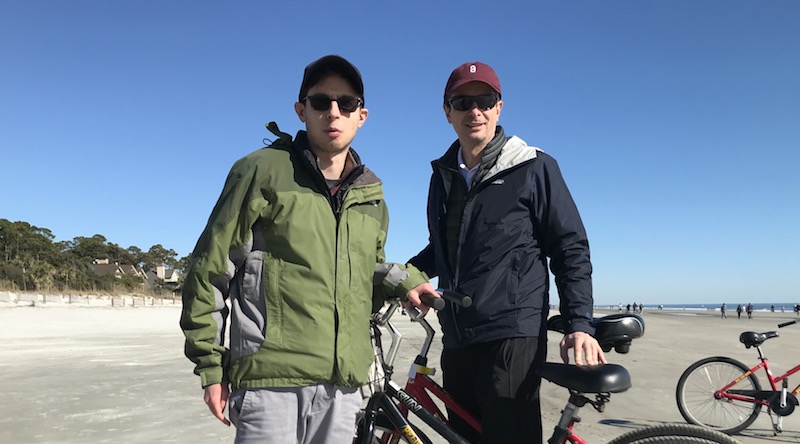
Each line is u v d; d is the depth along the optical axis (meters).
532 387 2.24
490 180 2.41
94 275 43.34
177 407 5.02
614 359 9.74
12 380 6.54
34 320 17.89
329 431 1.73
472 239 2.41
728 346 13.18
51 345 10.98
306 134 1.86
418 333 16.22
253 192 1.70
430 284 1.97
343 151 1.88
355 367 1.75
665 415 5.05
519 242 2.36
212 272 1.64
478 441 2.35
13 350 9.78
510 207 2.37
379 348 2.07
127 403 5.19
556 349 11.18
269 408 1.64
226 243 1.66
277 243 1.70
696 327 25.05
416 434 2.08
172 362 8.38
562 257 2.30
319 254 1.71
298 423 1.70
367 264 1.85
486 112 2.47
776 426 4.61
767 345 13.43
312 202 1.74
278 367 1.63
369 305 1.86
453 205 2.58
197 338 1.62
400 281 1.96
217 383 1.63
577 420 1.99
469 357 2.40
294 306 1.67
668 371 8.03
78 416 4.65
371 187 1.90
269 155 1.76
